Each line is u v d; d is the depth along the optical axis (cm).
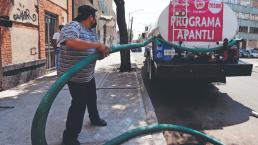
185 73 726
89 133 492
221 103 779
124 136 278
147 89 952
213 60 743
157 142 454
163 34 751
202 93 905
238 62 753
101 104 695
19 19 970
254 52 4753
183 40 754
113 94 814
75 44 347
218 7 746
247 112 688
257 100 823
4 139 471
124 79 1096
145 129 284
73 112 426
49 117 586
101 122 530
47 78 1120
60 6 1495
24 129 518
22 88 898
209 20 749
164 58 758
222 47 709
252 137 517
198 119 623
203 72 726
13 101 723
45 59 1240
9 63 898
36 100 734
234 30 751
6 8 864
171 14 748
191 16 747
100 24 3381
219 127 571
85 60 300
